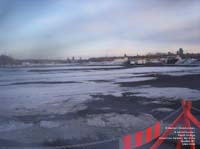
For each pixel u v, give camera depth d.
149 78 34.94
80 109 13.12
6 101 16.34
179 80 30.17
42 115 11.64
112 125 9.55
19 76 47.12
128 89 22.33
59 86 26.75
